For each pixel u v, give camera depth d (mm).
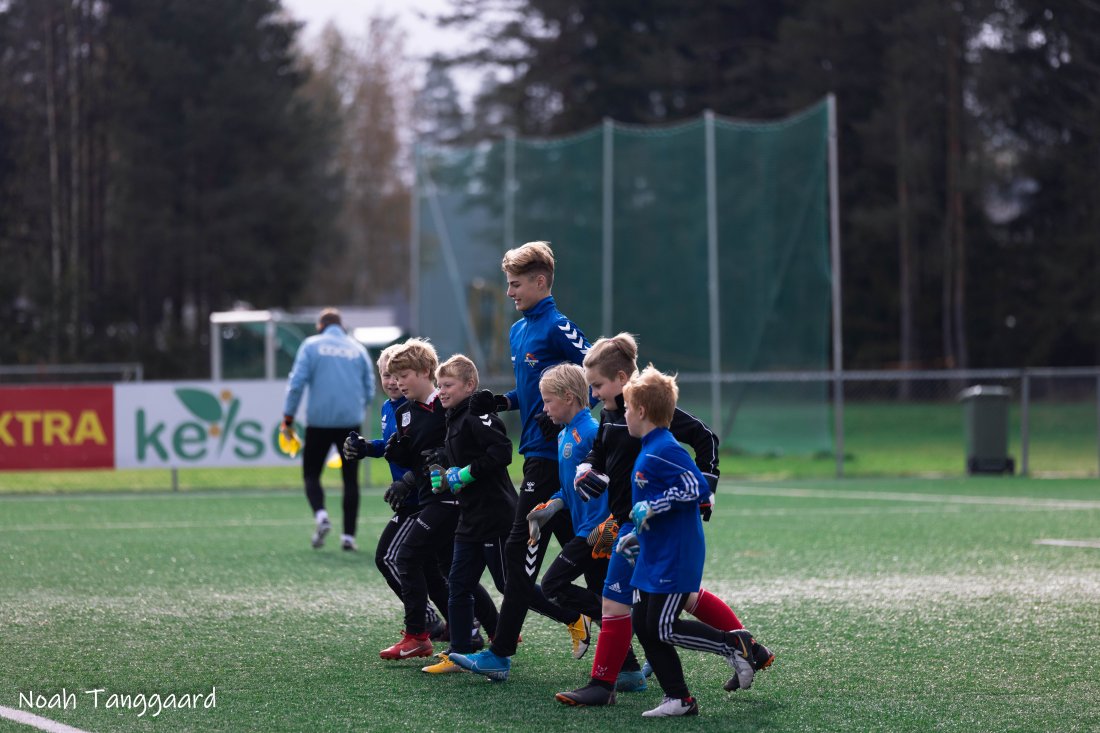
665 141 72500
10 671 17531
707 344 70125
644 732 14438
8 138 112938
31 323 98250
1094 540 32281
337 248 159000
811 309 66625
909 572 26766
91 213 117000
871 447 77688
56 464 46125
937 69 129000
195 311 127500
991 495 45938
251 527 35969
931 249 138125
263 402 46844
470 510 17578
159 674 17375
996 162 134250
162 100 117938
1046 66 126312
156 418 46562
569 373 16547
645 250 73250
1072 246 128750
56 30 114875
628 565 15570
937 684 16734
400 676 17344
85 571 27266
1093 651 18812
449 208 82375
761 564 27953
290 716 15109
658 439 14883
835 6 128250
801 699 15977
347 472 30578
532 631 20781
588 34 140000
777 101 132000
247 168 121000
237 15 120688
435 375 17859
